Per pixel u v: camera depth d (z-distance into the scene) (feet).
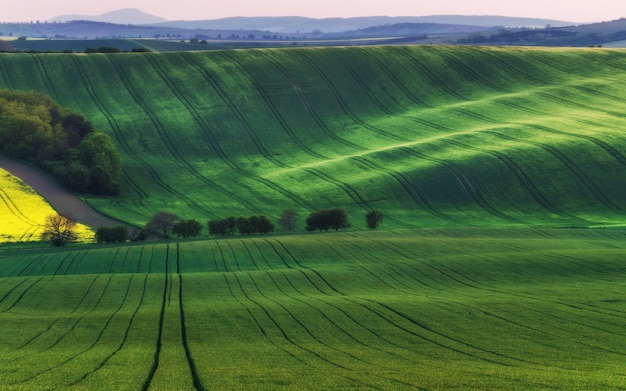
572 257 236.84
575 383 106.11
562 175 410.52
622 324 155.12
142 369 113.91
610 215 372.99
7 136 416.05
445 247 262.47
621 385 104.88
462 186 401.49
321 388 102.47
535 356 129.18
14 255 250.16
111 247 263.08
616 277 210.79
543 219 367.86
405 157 438.81
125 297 187.73
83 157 396.98
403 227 344.90
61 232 280.92
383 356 128.16
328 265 234.79
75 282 204.44
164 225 304.30
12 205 333.01
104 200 372.79
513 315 164.14
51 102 462.60
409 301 180.65
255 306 175.01
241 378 108.37
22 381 104.63
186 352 130.72
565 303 176.76
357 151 461.78
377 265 232.32
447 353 131.34
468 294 191.11
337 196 393.09
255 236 293.84
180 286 202.18
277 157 462.60
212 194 398.01
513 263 230.27
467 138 462.19
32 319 161.79
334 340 142.41
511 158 425.28
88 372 111.14
